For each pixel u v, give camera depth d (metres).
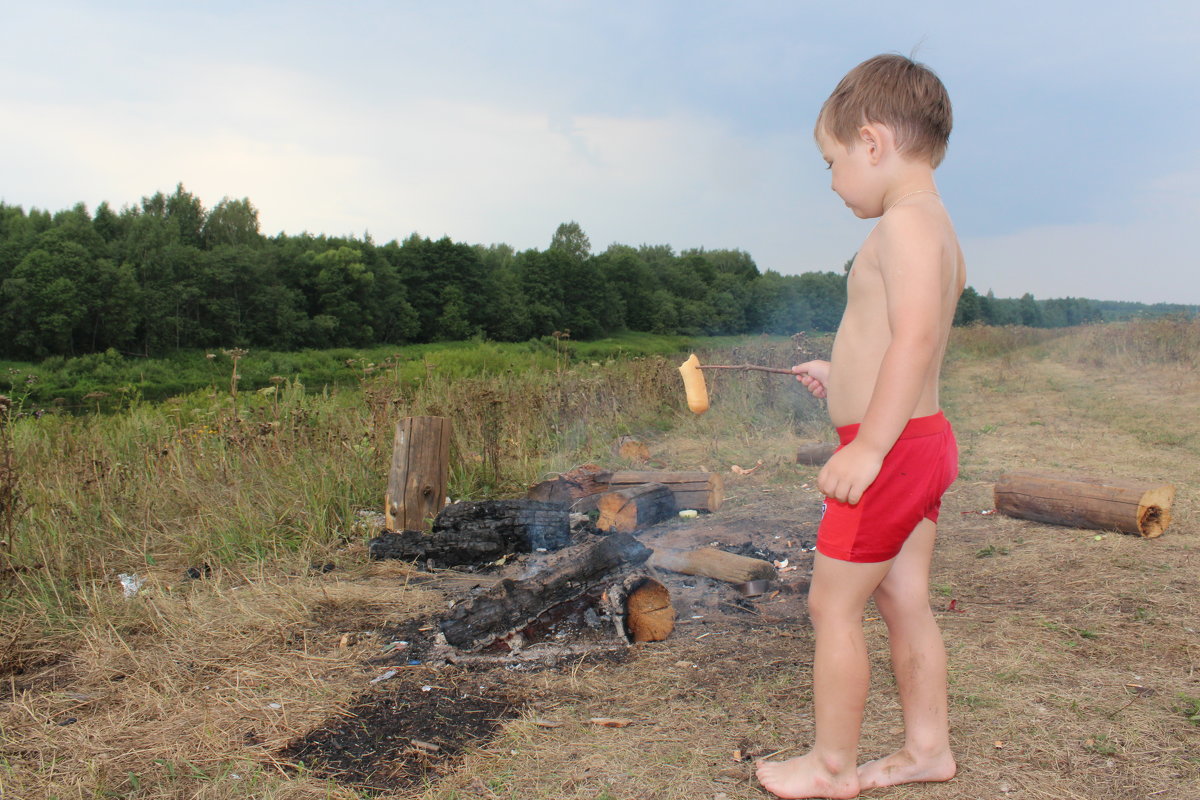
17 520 4.29
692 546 4.73
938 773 2.03
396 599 3.77
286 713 2.64
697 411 2.50
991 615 3.35
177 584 4.01
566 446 7.85
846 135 1.85
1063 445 7.67
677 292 102.94
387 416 7.21
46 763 2.34
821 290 105.25
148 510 4.96
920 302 1.64
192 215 80.00
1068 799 1.97
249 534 4.60
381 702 2.72
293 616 3.51
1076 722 2.37
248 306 60.25
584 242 121.44
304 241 78.19
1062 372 14.60
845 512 1.79
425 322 71.62
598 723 2.50
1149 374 12.75
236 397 7.46
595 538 4.86
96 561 4.28
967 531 4.90
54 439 6.82
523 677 2.90
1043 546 4.42
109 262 53.25
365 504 5.54
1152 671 2.73
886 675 2.75
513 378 11.23
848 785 1.94
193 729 2.53
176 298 55.88
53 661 3.13
